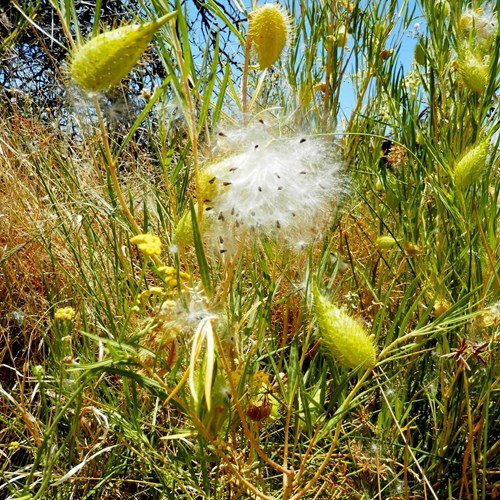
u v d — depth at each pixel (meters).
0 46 0.49
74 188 0.78
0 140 0.87
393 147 0.76
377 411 0.55
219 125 0.47
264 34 0.44
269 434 0.52
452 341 0.56
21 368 0.66
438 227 0.60
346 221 0.70
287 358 0.61
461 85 0.67
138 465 0.54
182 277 0.41
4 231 0.79
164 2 0.39
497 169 0.62
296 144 0.45
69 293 0.71
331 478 0.52
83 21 1.57
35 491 0.52
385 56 0.70
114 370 0.37
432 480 0.53
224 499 0.49
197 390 0.39
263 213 0.40
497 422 0.55
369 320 0.65
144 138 1.04
